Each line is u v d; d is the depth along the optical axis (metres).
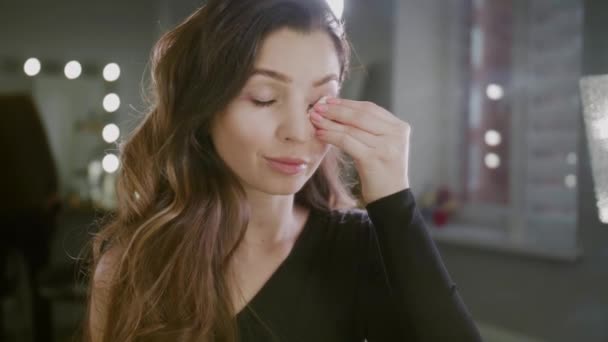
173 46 0.58
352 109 0.52
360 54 2.55
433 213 2.40
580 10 1.95
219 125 0.53
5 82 2.45
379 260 0.61
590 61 1.83
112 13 2.64
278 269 0.60
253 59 0.49
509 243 2.08
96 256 0.66
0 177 2.24
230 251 0.60
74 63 2.57
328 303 0.60
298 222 0.65
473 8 2.36
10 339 2.18
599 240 1.82
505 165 2.30
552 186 2.08
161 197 0.65
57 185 2.39
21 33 2.47
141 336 0.58
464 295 2.26
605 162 0.54
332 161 0.68
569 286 1.91
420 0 2.39
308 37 0.50
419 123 2.45
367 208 0.54
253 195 0.59
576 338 1.90
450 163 2.48
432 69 2.45
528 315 2.04
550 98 2.07
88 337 0.64
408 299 0.51
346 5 2.60
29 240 2.26
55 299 1.95
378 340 0.61
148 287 0.59
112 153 2.58
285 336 0.58
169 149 0.58
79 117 2.58
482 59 2.35
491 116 2.33
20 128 2.31
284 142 0.51
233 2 0.52
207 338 0.57
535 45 2.12
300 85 0.50
